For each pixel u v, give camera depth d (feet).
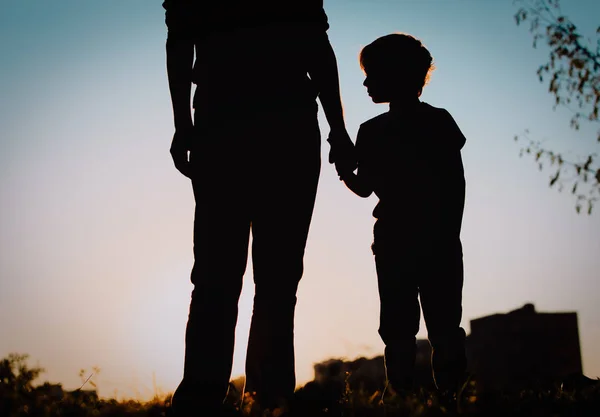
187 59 12.23
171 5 12.30
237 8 12.07
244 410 11.45
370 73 15.67
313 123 12.24
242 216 11.75
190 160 12.10
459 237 14.97
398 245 14.69
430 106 15.56
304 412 11.60
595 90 29.22
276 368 11.89
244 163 11.74
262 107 11.81
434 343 14.56
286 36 12.10
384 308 14.75
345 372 13.48
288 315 12.04
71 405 12.01
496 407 11.55
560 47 29.73
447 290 14.58
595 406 11.73
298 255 12.07
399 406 11.42
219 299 11.46
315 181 12.25
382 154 15.26
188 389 11.14
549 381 15.12
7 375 11.89
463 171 15.15
